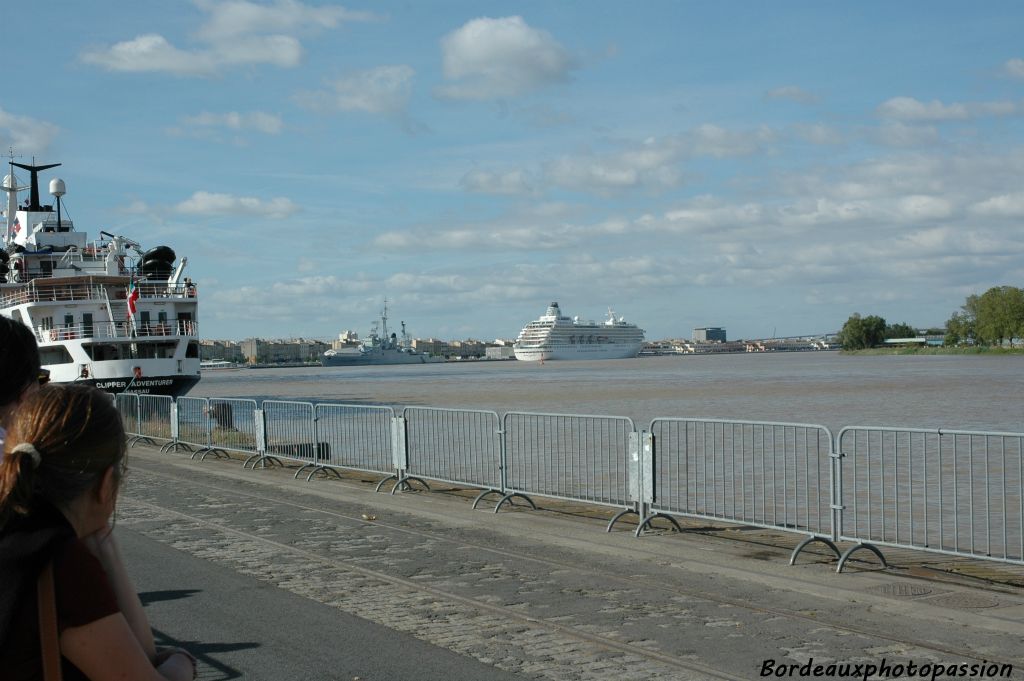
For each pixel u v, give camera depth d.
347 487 17.06
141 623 2.66
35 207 54.44
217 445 22.67
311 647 7.21
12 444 2.48
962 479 19.19
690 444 29.00
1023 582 9.39
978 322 181.62
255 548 11.22
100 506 2.61
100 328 42.66
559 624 7.74
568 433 31.86
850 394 65.94
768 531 12.52
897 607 8.22
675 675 6.43
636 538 11.78
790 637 7.30
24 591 2.30
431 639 7.38
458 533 12.16
